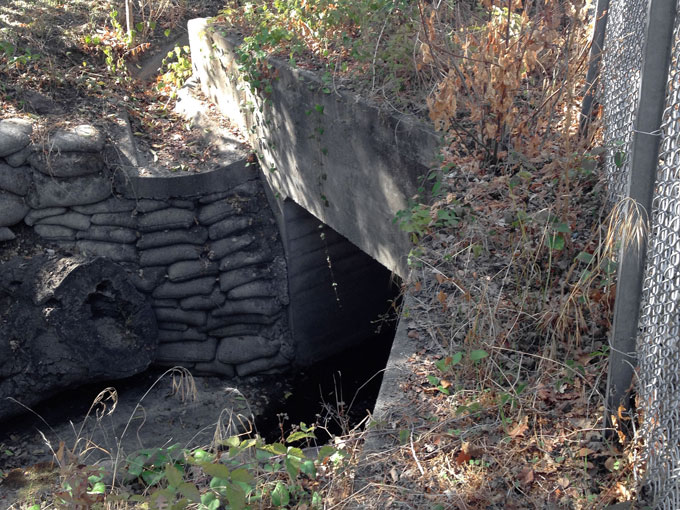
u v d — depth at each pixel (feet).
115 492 11.15
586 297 12.50
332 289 31.27
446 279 14.55
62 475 10.86
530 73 20.36
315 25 25.62
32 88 30.83
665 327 8.93
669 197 8.87
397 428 11.95
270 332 30.73
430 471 10.86
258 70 26.55
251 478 9.94
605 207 14.89
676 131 8.62
